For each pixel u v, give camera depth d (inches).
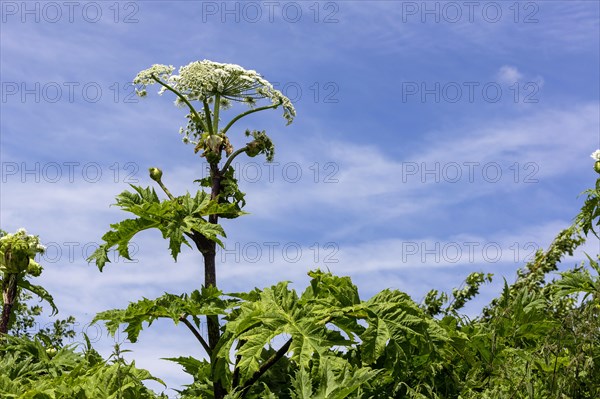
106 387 150.1
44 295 235.8
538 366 149.3
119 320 168.4
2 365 195.3
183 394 185.9
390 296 159.3
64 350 205.3
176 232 175.3
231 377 168.4
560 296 188.2
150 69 201.5
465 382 161.3
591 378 135.3
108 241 178.4
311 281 181.8
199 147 198.5
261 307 158.4
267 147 202.5
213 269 185.8
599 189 220.1
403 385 161.0
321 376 127.9
